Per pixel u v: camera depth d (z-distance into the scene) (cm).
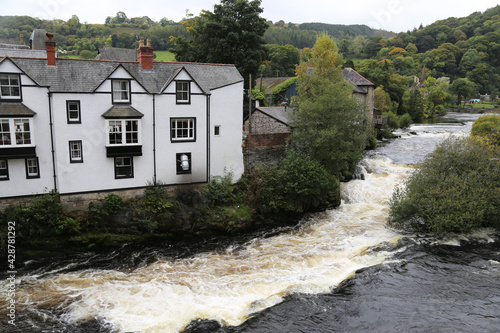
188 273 1973
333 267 2008
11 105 2050
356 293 1736
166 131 2461
